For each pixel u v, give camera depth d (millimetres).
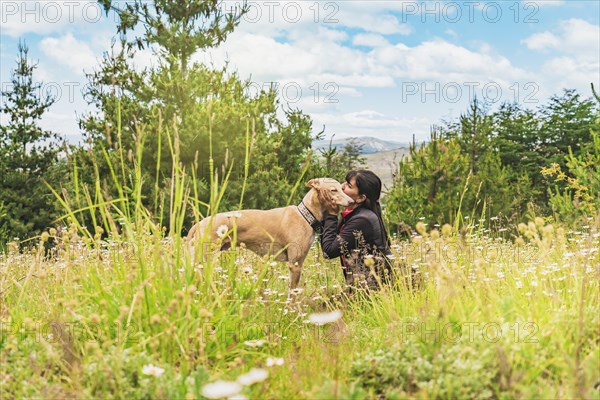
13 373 2914
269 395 2857
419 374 2867
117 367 2717
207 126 11234
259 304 4070
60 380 2943
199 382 2764
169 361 3133
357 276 4602
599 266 3992
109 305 3447
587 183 8844
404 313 3816
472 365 2803
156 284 3492
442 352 2996
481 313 3332
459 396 2678
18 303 3646
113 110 11508
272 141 12641
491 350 2918
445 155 11266
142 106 12000
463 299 3721
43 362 2998
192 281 3604
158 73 12328
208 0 13555
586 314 3293
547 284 3904
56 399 2660
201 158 11484
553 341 3027
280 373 3033
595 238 5094
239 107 12133
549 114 30281
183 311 3352
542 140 30141
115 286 3564
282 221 5137
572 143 29641
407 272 4605
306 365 3197
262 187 11750
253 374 2537
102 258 4145
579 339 2729
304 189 13344
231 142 11547
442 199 11016
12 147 14500
